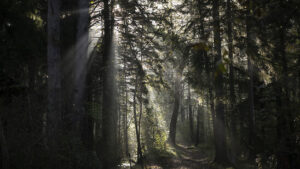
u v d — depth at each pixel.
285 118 9.85
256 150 12.49
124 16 15.09
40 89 10.15
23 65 11.15
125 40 16.47
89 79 15.46
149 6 15.48
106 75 15.50
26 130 7.13
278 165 9.95
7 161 6.05
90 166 8.41
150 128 22.55
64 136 7.99
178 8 15.93
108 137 14.19
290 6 3.49
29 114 7.76
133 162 17.67
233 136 19.11
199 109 39.75
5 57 9.95
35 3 11.37
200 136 45.91
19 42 10.48
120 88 18.72
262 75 12.79
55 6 9.27
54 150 7.10
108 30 15.33
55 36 9.23
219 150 16.78
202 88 17.50
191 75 17.70
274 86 10.48
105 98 15.25
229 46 4.99
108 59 15.31
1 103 7.36
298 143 9.30
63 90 11.70
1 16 10.05
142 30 16.03
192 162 18.95
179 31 14.59
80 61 10.11
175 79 30.14
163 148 23.05
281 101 10.30
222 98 16.06
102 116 14.89
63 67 12.55
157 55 18.09
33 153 6.88
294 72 8.91
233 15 3.94
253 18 3.59
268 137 11.61
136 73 17.52
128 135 23.12
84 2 10.25
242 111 18.95
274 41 8.09
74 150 7.89
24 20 10.52
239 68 17.02
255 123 15.90
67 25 12.82
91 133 12.80
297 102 9.62
